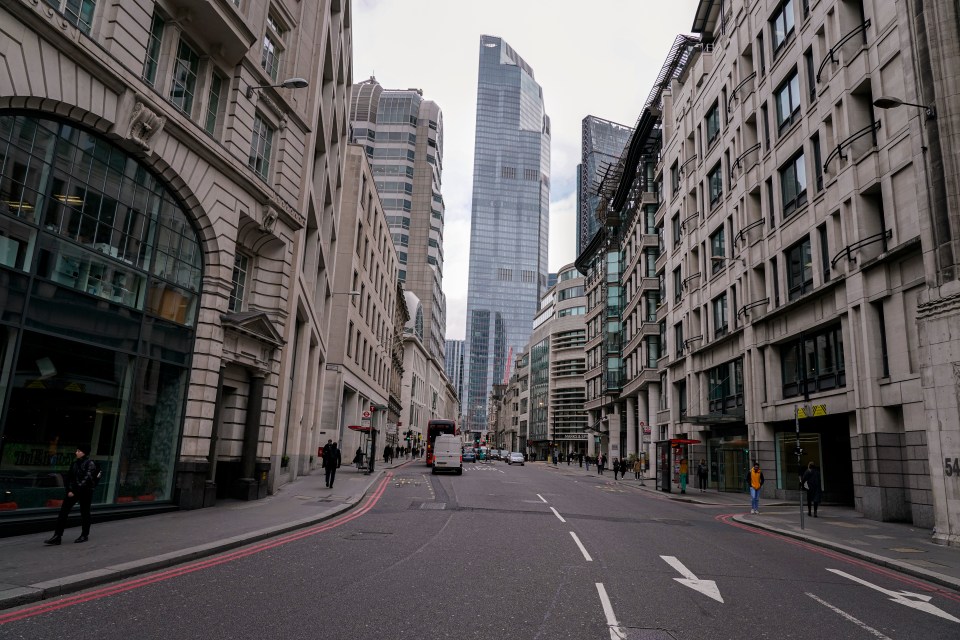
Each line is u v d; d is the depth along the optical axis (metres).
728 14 33.88
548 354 117.44
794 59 25.81
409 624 6.53
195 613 6.75
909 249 18.23
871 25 20.55
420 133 113.44
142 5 13.80
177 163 15.16
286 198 20.88
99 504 13.24
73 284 12.59
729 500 26.72
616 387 62.31
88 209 12.99
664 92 46.12
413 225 110.19
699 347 35.78
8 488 11.12
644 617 7.13
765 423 27.89
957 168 14.86
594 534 14.07
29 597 6.99
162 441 15.19
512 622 6.74
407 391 90.69
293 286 21.80
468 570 9.45
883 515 18.72
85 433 12.88
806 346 24.72
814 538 14.52
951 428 14.27
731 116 32.31
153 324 14.88
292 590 7.88
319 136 27.20
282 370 21.47
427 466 48.75
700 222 36.88
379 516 16.25
